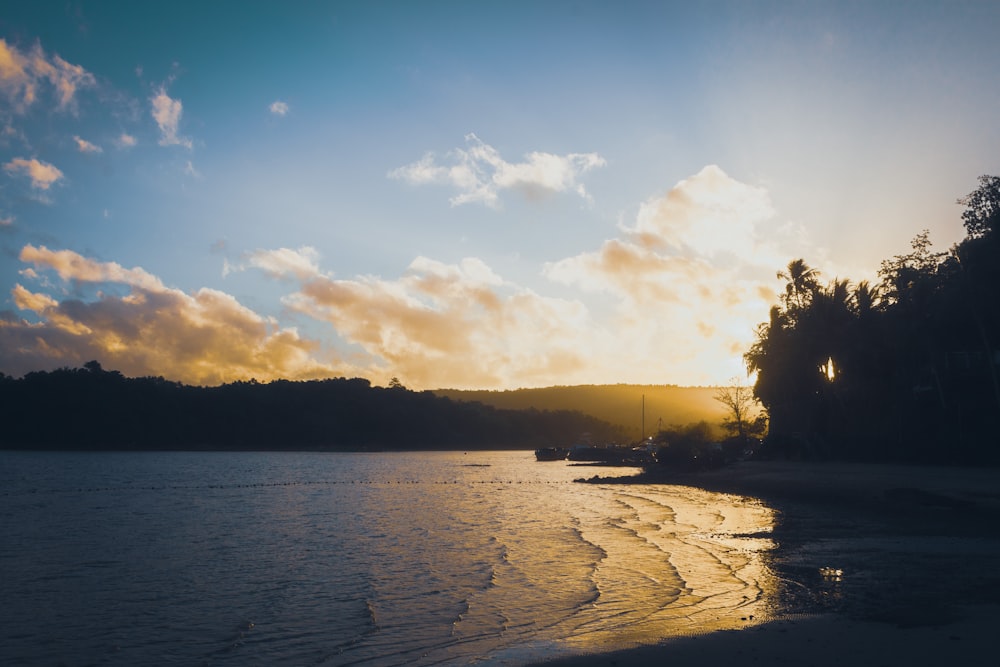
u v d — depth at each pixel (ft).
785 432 245.45
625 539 90.63
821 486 147.33
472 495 173.99
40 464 362.94
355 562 76.43
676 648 39.24
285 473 292.20
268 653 43.83
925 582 57.67
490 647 43.01
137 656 44.04
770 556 73.20
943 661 34.86
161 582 67.26
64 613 55.36
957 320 168.14
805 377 224.53
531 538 93.09
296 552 84.38
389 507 143.74
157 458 454.81
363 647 44.34
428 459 462.19
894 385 196.13
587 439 586.04
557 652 40.52
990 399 174.19
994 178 160.56
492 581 64.54
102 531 108.58
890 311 185.78
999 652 36.27
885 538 84.64
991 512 105.09
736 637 40.93
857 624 43.32
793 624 43.93
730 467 225.97
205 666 41.78
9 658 44.09
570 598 56.90
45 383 542.57
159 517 130.11
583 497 164.25
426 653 42.42
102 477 264.11
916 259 178.70
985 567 64.34
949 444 176.76
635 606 53.26
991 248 156.66
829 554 73.56
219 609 55.93
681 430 305.94
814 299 217.77
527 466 350.43
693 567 69.36
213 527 112.68
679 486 195.21
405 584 64.08
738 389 328.49
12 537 101.81
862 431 207.10
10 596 61.77
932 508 112.98
